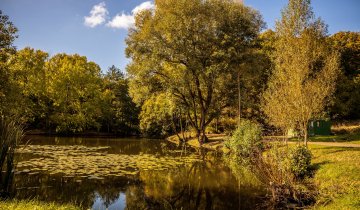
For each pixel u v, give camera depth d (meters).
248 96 43.31
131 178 17.27
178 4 33.88
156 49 34.00
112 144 39.09
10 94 24.42
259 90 43.81
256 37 36.31
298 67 19.33
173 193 14.42
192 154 29.27
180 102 38.22
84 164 20.95
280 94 20.48
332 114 44.16
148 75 35.53
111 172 18.64
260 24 36.69
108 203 12.71
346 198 10.98
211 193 14.49
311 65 20.22
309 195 12.38
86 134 60.34
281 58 21.33
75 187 14.90
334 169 14.49
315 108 18.97
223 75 34.94
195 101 39.91
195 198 13.64
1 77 23.61
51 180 15.94
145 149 33.56
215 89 37.94
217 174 19.00
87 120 56.59
